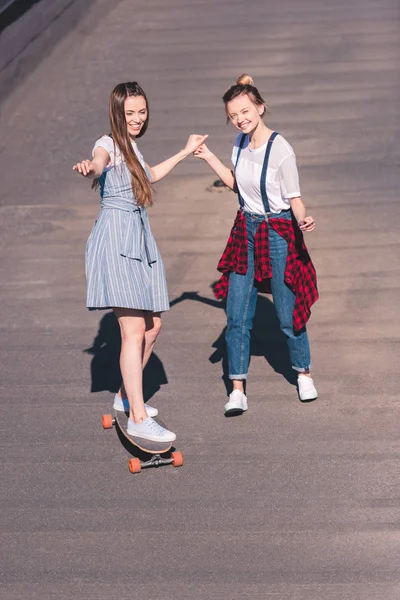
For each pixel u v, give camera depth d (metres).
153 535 7.23
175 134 16.83
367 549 6.94
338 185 14.59
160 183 15.12
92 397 9.52
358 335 10.40
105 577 6.76
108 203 8.20
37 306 11.63
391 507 7.44
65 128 17.72
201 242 13.00
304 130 16.72
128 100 7.99
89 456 8.45
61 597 6.56
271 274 8.80
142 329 8.30
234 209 14.05
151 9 24.30
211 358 10.19
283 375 9.79
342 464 8.08
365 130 16.58
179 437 8.66
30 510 7.64
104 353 10.44
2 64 19.36
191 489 7.84
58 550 7.10
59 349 10.56
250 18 23.20
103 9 24.22
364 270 11.91
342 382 9.49
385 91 18.20
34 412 9.27
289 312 8.88
